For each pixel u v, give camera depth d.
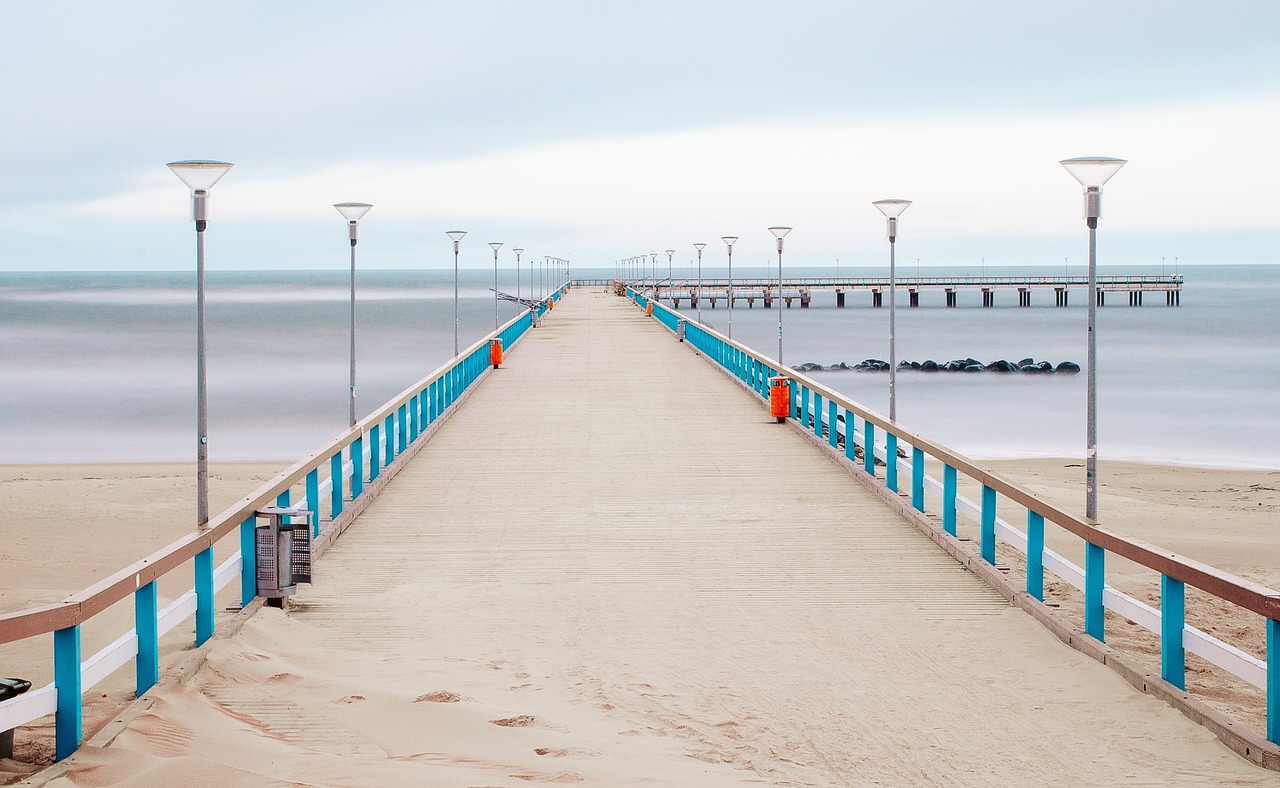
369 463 13.16
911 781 5.38
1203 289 168.50
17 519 18.83
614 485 13.42
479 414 19.17
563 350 31.44
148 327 84.31
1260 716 7.52
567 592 9.12
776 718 6.30
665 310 41.72
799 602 8.85
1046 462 26.97
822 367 52.53
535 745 5.63
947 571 9.78
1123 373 50.59
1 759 5.69
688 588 9.23
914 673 7.14
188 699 6.16
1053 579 12.37
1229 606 11.67
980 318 94.69
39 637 10.73
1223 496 21.48
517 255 48.47
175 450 30.09
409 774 5.07
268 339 71.94
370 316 101.31
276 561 8.52
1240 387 45.28
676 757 5.59
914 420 35.84
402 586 9.26
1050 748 5.82
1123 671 6.88
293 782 4.90
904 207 13.60
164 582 14.32
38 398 41.81
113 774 5.08
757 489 13.22
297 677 6.73
